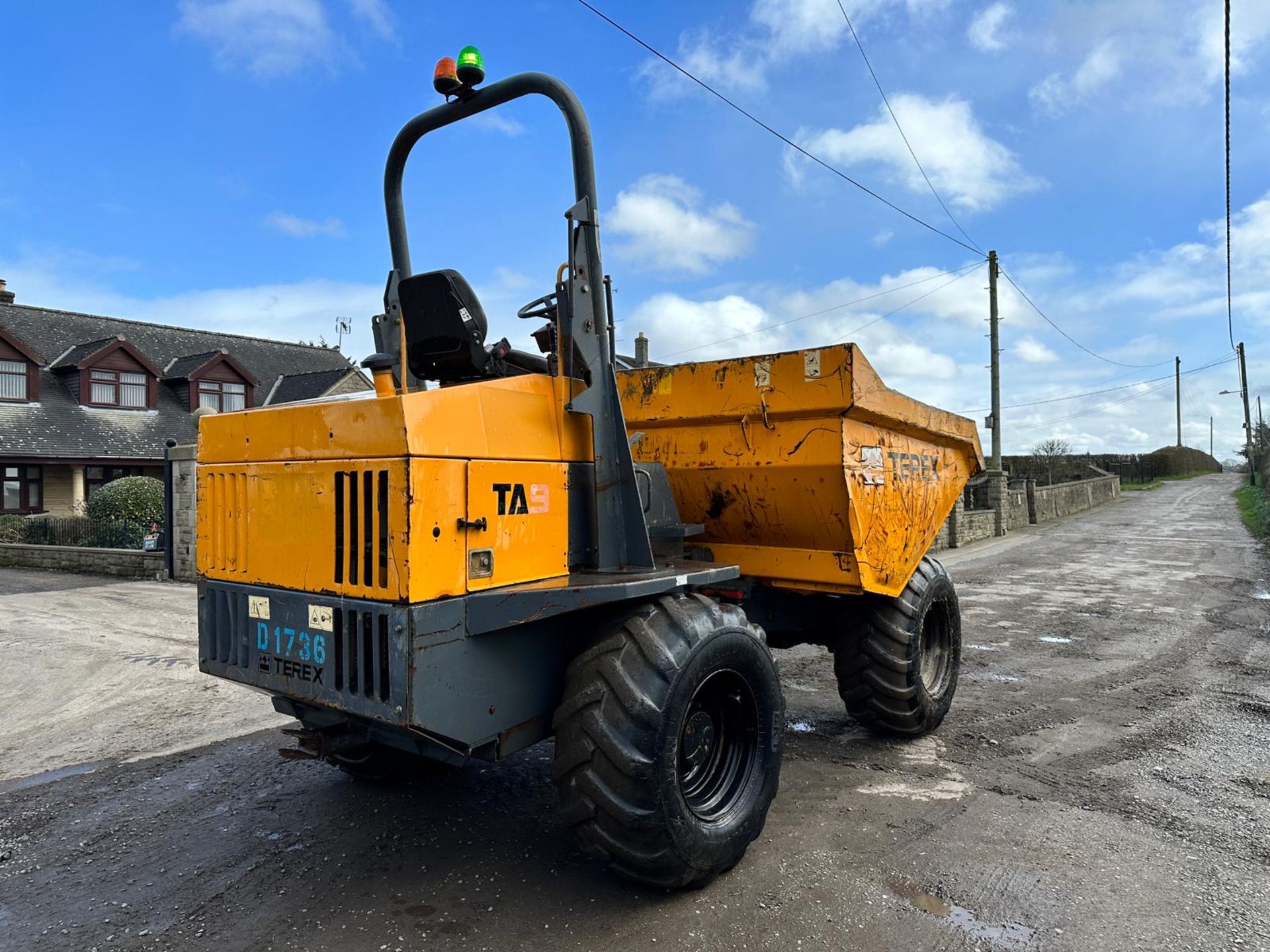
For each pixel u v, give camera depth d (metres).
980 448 5.62
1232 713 5.45
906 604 4.57
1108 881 3.14
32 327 23.53
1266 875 3.20
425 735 2.54
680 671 2.81
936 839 3.50
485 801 3.93
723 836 3.01
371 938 2.74
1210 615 9.27
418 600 2.47
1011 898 3.00
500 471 2.76
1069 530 22.33
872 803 3.91
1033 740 4.88
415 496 2.46
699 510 4.29
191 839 3.53
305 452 2.75
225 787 4.13
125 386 22.64
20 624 8.66
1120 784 4.16
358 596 2.58
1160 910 2.93
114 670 6.65
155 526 13.95
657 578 2.96
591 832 2.78
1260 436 49.06
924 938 2.74
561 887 3.08
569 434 3.09
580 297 3.10
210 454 3.11
